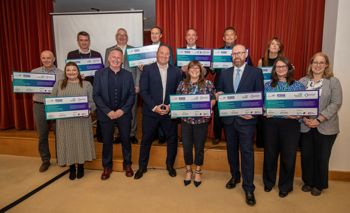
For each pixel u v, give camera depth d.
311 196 2.73
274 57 3.09
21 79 3.19
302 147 2.75
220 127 3.56
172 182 3.05
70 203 2.61
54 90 3.01
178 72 2.93
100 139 3.67
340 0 2.86
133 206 2.55
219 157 3.39
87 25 4.30
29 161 3.78
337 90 2.51
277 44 3.02
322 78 2.57
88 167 3.48
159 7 4.00
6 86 4.59
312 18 3.54
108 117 2.97
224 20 3.83
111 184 3.01
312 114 2.42
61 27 4.35
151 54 3.24
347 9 2.86
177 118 2.99
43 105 3.33
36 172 3.38
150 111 2.97
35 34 4.45
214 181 3.09
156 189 2.89
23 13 4.38
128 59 3.22
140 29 4.19
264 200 2.64
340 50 2.92
